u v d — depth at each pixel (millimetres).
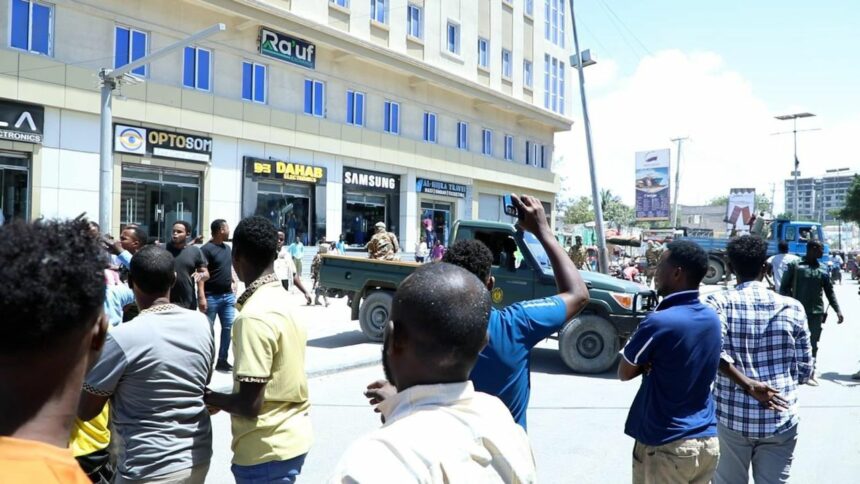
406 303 1378
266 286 2887
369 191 24031
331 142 22000
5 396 981
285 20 20047
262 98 20188
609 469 5039
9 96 14445
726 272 26781
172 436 2510
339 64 22562
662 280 3031
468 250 2701
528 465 1288
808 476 4918
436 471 1135
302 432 2830
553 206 35125
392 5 24375
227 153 19047
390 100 24906
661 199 37906
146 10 17094
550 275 8711
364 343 10219
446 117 27625
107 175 14172
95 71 15953
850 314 18203
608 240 25953
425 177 26297
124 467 2488
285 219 20906
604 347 8672
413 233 25703
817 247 8609
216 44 18734
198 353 2619
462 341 1343
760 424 3174
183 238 7043
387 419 1351
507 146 31906
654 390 2900
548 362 9586
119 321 4543
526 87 32594
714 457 2867
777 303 3236
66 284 992
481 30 29359
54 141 15328
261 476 2717
